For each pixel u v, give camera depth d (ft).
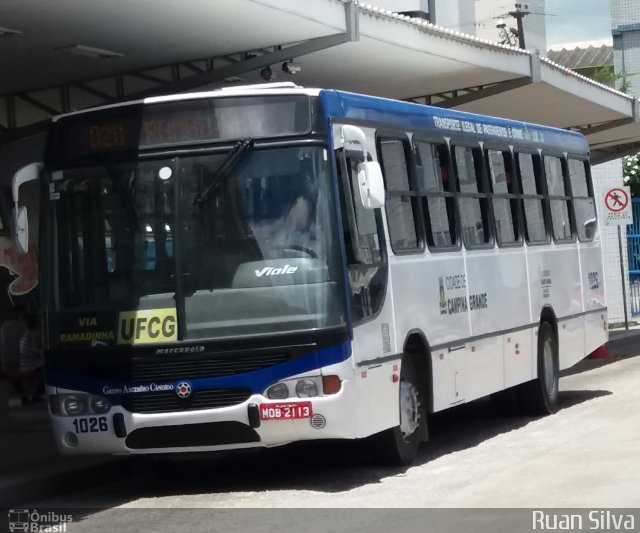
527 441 42.42
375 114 36.81
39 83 55.16
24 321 57.06
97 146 34.71
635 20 130.52
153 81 57.41
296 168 33.22
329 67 57.36
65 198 34.94
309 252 32.89
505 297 46.34
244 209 33.30
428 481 34.76
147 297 33.63
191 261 33.40
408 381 37.63
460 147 43.57
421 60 57.52
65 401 34.27
